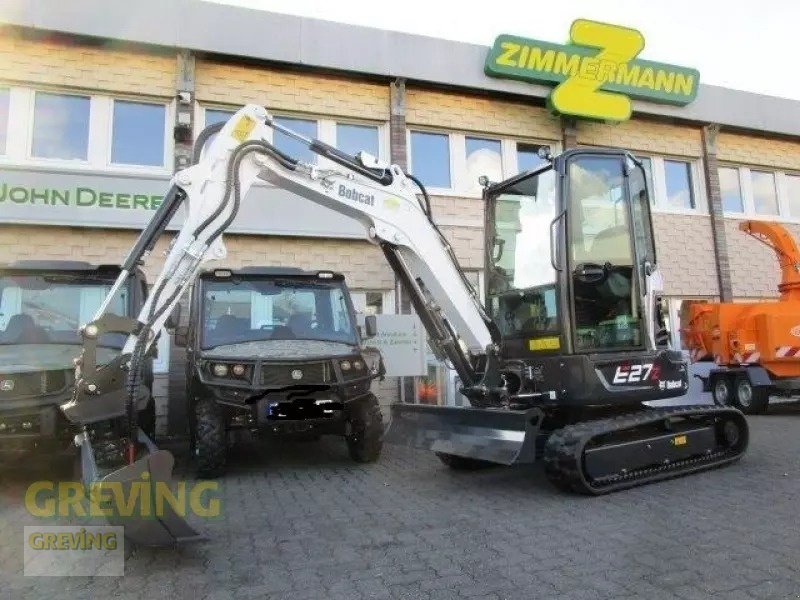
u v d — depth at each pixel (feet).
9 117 30.09
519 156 39.75
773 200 47.96
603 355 18.31
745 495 16.31
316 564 12.07
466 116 37.86
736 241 45.19
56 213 29.53
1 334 21.30
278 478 20.22
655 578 10.80
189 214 15.78
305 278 24.21
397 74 35.47
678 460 18.76
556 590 10.44
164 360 30.35
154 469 12.14
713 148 44.50
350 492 18.12
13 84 30.17
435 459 23.08
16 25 29.40
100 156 31.24
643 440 17.93
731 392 35.65
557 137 39.93
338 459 23.36
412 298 19.74
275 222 32.60
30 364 18.67
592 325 18.71
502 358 20.31
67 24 30.12
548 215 20.01
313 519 15.30
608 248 19.30
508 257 21.72
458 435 18.95
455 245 36.94
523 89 38.19
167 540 12.09
